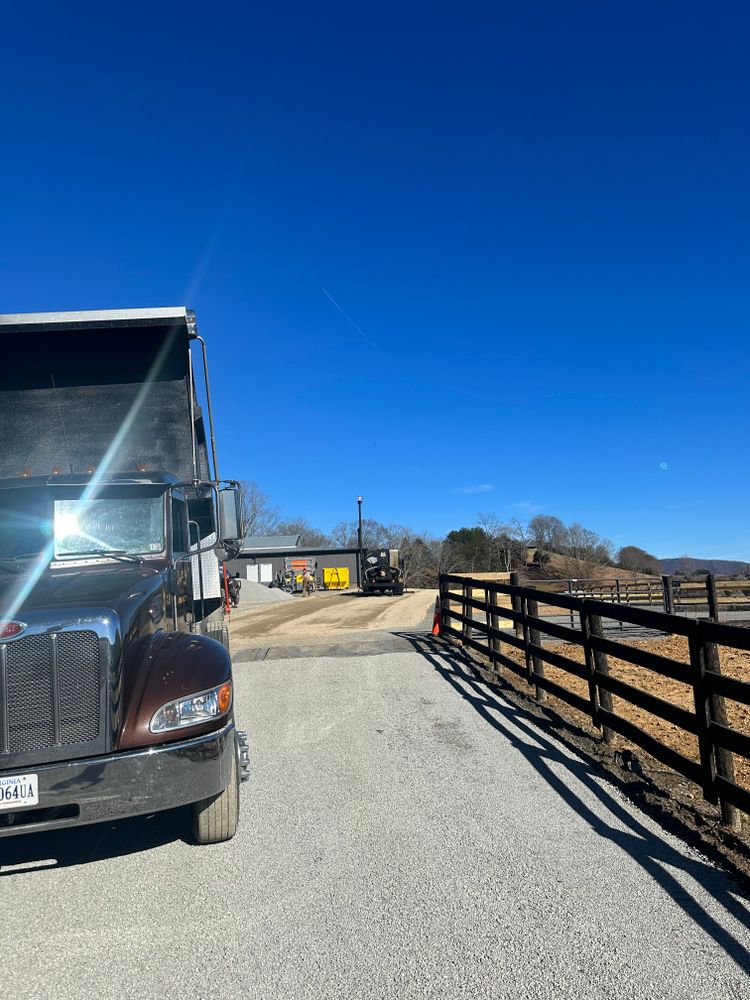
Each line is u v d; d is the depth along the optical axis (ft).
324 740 21.57
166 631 15.75
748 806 13.34
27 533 17.07
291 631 54.54
